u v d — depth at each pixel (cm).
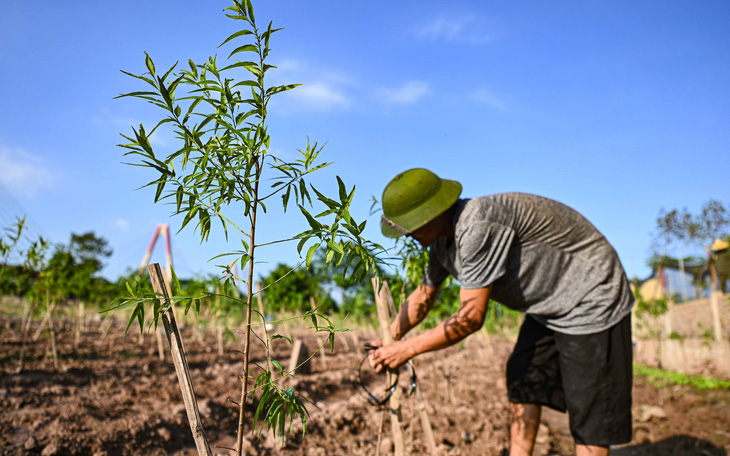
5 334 809
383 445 429
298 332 1223
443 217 261
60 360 652
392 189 257
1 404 429
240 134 164
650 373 786
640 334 1013
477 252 247
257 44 163
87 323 1115
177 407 464
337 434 459
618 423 267
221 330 844
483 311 255
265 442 424
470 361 938
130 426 406
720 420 523
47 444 359
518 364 312
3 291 575
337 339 1102
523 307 279
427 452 418
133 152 158
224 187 170
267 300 1085
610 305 264
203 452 172
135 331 1033
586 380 265
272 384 177
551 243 261
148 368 666
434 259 298
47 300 612
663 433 496
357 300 889
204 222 182
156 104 159
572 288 265
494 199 256
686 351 902
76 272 701
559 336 276
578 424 270
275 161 173
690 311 1373
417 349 269
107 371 614
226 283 182
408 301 322
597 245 266
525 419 309
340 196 175
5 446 354
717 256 1395
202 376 649
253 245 175
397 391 278
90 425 405
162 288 178
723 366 806
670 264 1583
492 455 419
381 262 200
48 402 456
